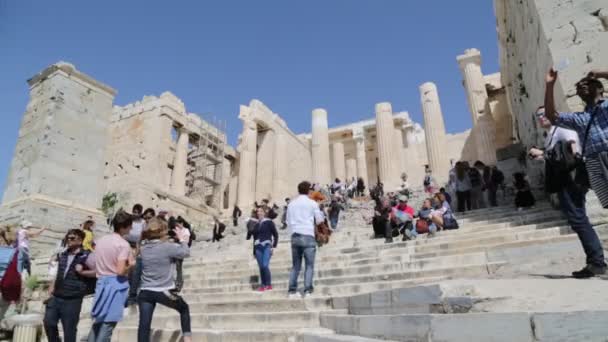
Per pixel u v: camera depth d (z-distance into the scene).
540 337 2.50
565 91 7.83
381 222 11.76
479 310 3.04
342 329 4.55
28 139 15.20
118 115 33.00
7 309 8.49
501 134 25.97
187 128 33.16
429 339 3.05
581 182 4.12
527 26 11.30
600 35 7.82
